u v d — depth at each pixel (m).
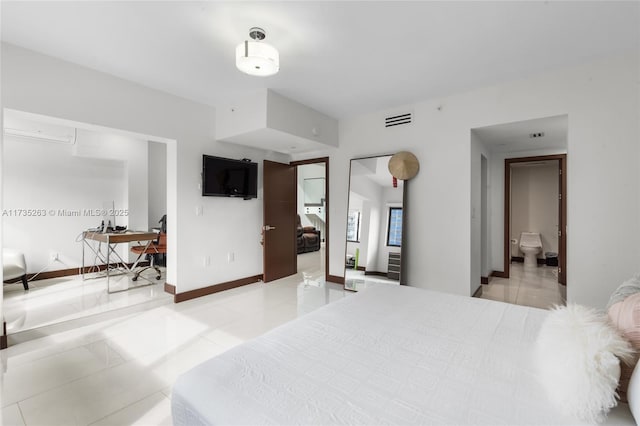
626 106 2.77
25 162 4.74
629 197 2.77
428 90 3.61
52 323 3.13
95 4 2.09
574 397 0.92
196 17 2.24
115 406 1.87
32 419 1.74
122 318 3.29
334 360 1.27
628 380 0.95
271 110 3.64
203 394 1.05
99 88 3.14
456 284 3.71
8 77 2.61
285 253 5.29
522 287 4.57
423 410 0.97
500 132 3.81
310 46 2.64
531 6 2.11
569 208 3.02
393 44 2.61
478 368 1.21
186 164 3.95
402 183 4.07
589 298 2.94
